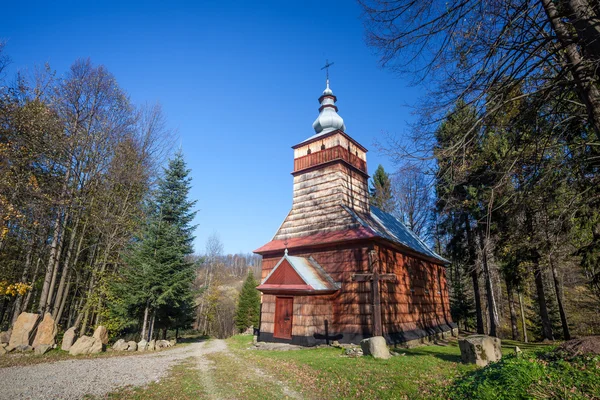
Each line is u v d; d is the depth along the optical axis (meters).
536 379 6.35
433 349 16.12
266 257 22.17
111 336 20.11
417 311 20.22
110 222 20.42
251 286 47.03
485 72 6.61
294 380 9.79
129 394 8.49
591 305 29.19
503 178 7.94
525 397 5.80
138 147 22.14
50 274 17.12
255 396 8.29
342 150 21.86
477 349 10.24
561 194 9.91
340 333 16.77
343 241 17.77
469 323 31.84
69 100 19.20
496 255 20.16
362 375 9.52
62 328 21.61
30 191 17.03
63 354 14.41
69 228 19.45
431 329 21.09
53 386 9.10
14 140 17.19
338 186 20.78
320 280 17.47
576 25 5.83
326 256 18.80
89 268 20.05
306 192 22.53
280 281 18.12
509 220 11.55
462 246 24.36
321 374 10.09
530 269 18.80
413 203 35.53
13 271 20.52
